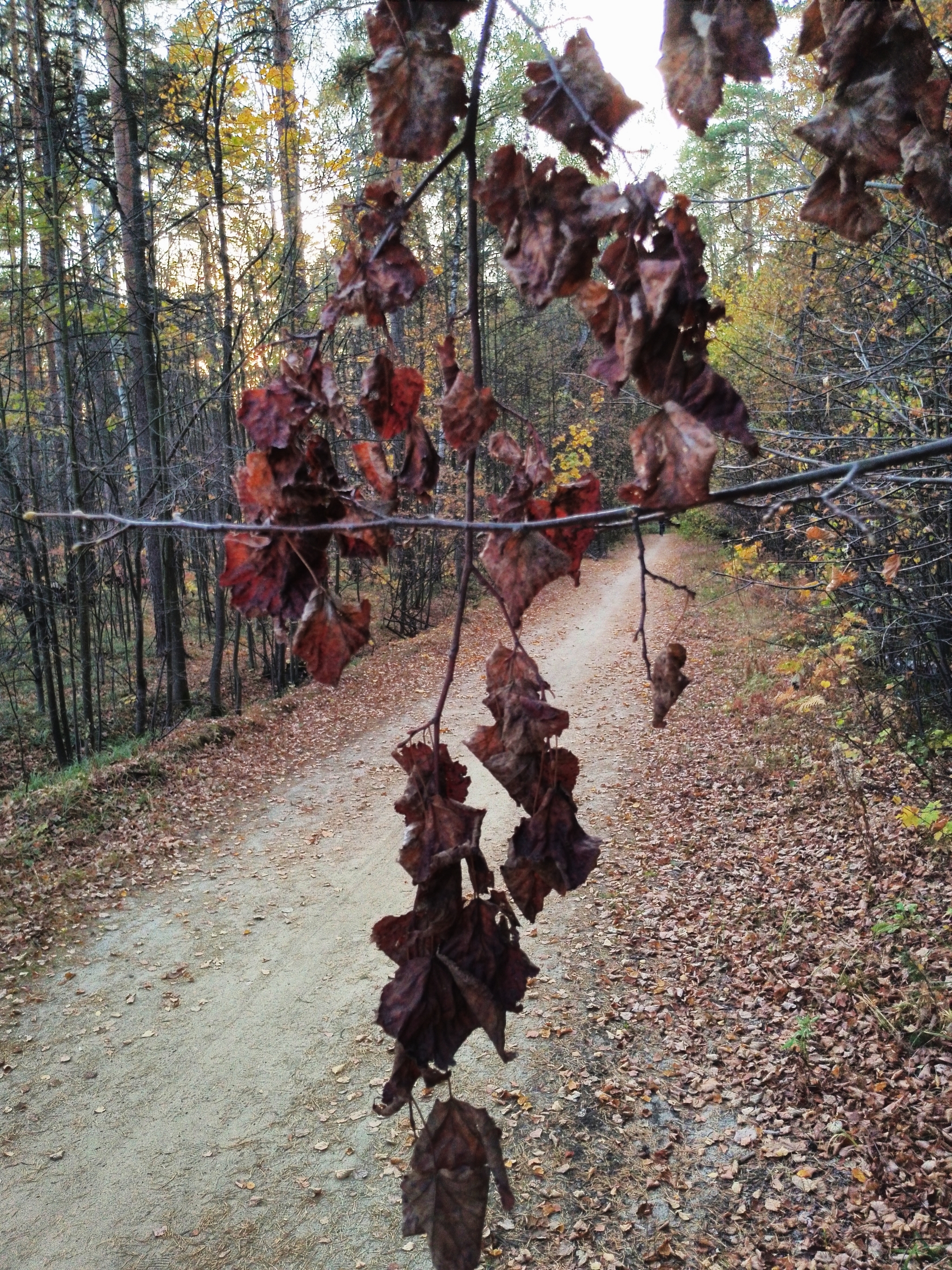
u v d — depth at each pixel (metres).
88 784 9.87
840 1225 4.02
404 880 7.79
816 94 7.86
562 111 0.89
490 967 1.05
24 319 13.21
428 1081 1.06
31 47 12.05
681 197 0.85
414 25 0.93
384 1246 4.27
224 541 1.08
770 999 5.62
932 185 0.93
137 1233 4.39
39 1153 4.89
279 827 9.20
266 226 13.67
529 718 1.05
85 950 6.87
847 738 8.76
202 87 12.81
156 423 14.09
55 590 14.21
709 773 9.53
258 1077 5.42
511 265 0.91
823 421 7.08
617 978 6.17
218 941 6.95
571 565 1.05
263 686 18.27
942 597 6.01
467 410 1.02
